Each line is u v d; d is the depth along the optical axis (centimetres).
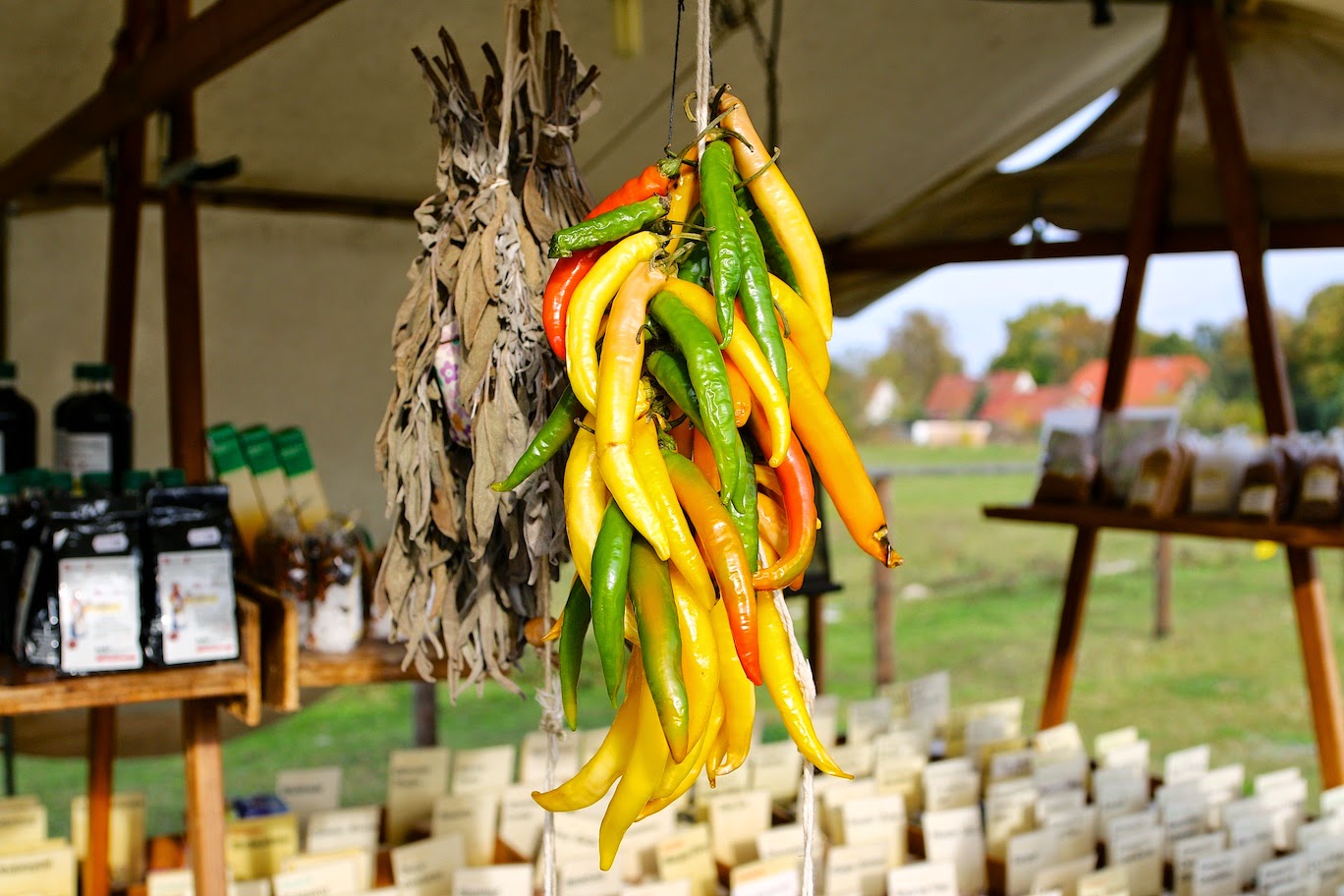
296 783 235
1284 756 509
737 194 93
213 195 340
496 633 128
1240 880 221
